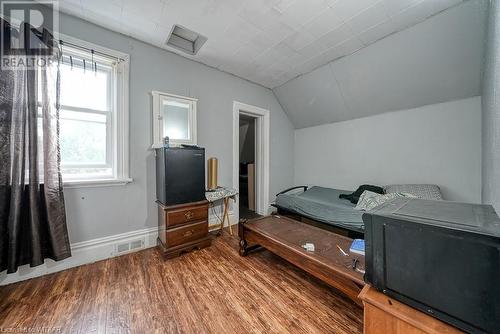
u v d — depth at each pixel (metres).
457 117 2.46
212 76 2.97
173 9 1.83
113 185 2.16
